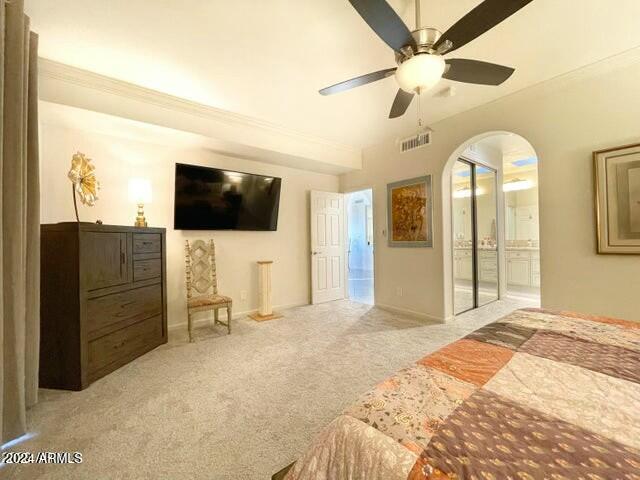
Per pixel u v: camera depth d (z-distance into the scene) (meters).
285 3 1.59
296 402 1.84
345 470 0.66
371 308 4.25
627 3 1.62
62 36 1.86
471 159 4.04
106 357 2.22
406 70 1.46
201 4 1.60
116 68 2.23
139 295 2.60
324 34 1.85
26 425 1.62
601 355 1.07
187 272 3.24
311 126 3.49
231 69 2.25
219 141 3.13
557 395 0.81
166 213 3.32
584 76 2.29
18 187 1.50
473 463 0.56
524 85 2.57
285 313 4.00
